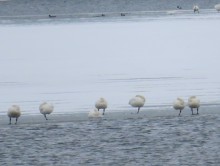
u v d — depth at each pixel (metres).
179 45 74.00
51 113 40.62
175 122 37.59
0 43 78.69
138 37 81.88
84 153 32.38
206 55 65.56
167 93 46.06
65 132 36.06
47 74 55.84
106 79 52.41
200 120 38.00
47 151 32.78
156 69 57.03
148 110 40.81
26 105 43.47
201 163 30.72
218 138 34.41
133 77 53.00
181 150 32.50
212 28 88.31
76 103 43.50
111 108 41.66
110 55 67.75
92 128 36.62
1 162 31.27
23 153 32.56
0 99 45.78
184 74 53.84
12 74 56.41
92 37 83.06
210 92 46.00
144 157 31.64
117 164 30.70
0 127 37.44
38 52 71.00
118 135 35.28
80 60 64.19
